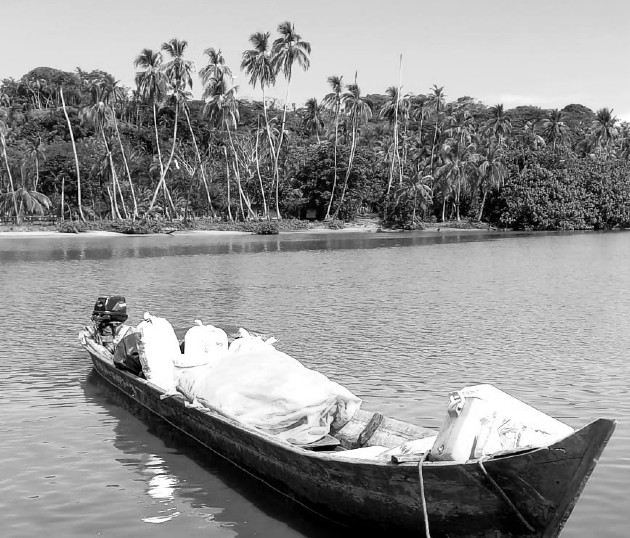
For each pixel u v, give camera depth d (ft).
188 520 29.27
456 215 367.66
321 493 28.37
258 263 154.20
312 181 342.85
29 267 142.41
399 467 24.47
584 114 622.13
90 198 323.57
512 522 23.63
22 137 380.99
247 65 304.09
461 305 88.79
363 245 220.43
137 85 283.79
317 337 66.64
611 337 66.23
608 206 349.00
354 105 332.80
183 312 83.10
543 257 172.35
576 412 42.37
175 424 39.75
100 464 35.01
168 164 296.92
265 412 32.91
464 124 364.58
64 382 49.85
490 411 24.98
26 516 29.63
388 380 49.96
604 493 30.66
